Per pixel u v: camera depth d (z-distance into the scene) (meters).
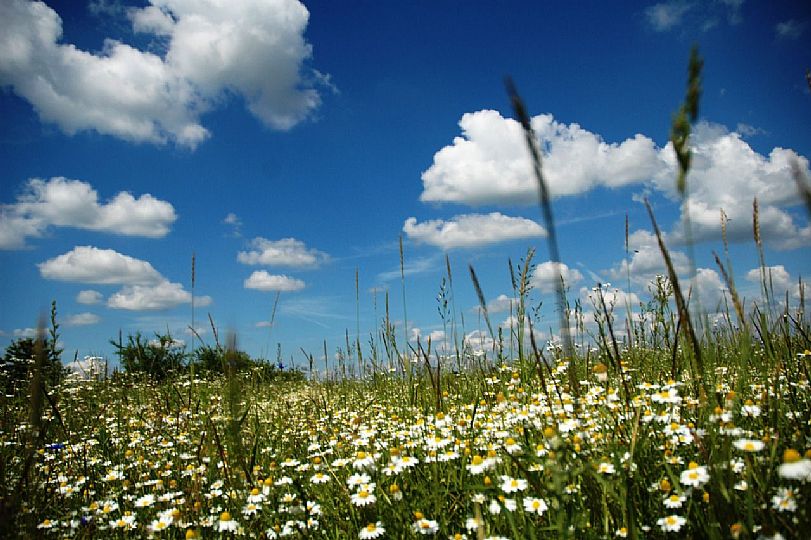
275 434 5.32
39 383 2.70
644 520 2.39
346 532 2.88
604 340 3.13
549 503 2.45
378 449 3.79
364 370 8.00
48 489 3.71
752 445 2.38
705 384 2.82
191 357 5.62
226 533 3.17
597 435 2.95
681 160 1.55
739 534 1.94
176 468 4.44
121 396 7.80
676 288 2.40
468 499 2.80
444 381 5.68
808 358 3.78
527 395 3.95
